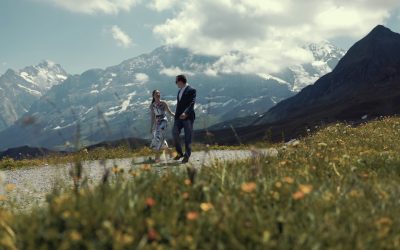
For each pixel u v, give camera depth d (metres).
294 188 6.16
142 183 6.45
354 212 5.39
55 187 7.35
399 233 4.96
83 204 5.30
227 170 7.82
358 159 9.48
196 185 6.15
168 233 4.77
